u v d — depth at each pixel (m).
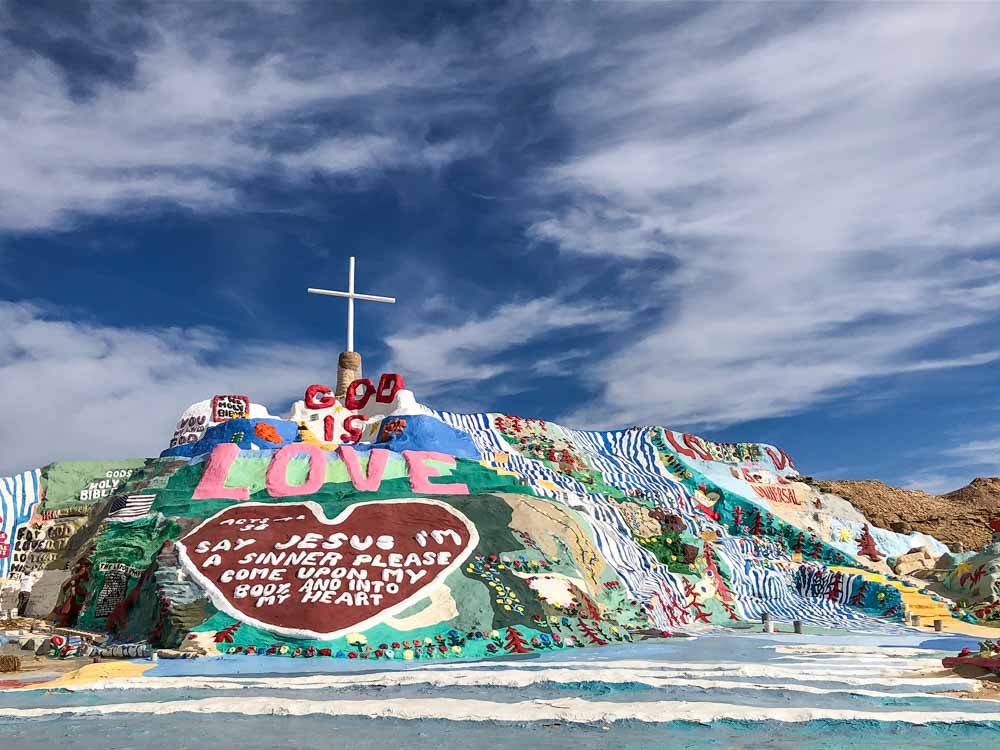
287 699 19.55
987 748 14.99
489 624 28.75
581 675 22.03
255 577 29.83
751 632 38.16
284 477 39.41
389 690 20.80
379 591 29.14
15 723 17.61
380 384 48.66
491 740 15.83
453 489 39.34
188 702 19.19
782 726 16.70
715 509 61.06
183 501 38.94
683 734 16.19
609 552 41.81
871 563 58.62
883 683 21.23
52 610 41.28
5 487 50.91
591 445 65.50
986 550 50.34
